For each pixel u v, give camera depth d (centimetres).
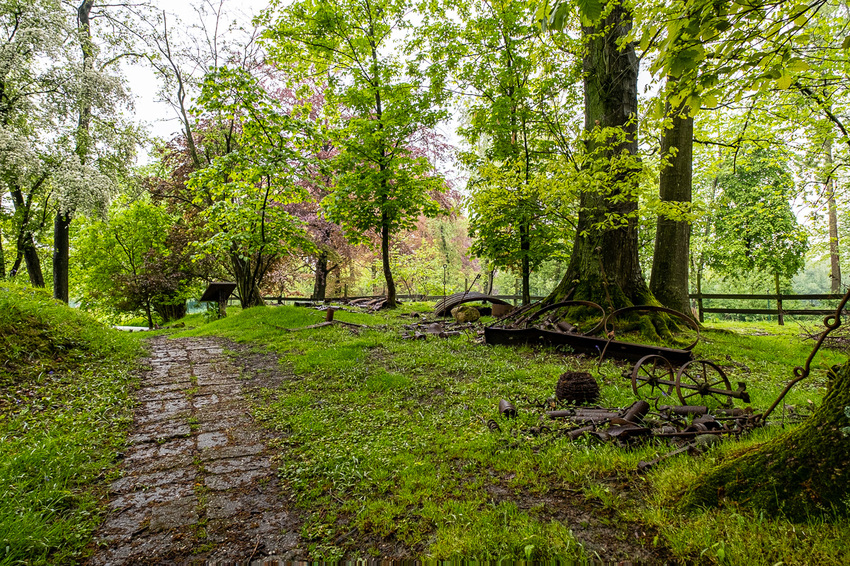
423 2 1366
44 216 1778
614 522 279
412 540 281
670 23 288
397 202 1472
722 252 2077
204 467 400
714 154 1304
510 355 786
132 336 959
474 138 1352
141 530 305
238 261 1571
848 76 871
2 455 372
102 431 461
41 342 660
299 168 1292
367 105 1526
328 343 925
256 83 1266
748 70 313
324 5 1402
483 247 1412
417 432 459
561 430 426
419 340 960
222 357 829
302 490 360
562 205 1128
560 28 260
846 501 229
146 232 2150
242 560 274
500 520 291
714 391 468
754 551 227
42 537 280
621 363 691
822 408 261
